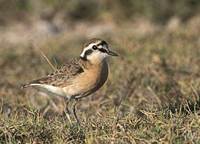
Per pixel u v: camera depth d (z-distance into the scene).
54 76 12.21
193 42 20.28
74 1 28.84
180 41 20.41
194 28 22.56
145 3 27.75
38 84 12.41
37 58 20.12
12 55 20.69
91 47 11.99
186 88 14.66
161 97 14.29
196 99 12.29
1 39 25.77
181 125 10.49
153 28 25.84
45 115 13.54
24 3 29.19
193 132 10.31
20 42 24.52
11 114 12.82
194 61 17.66
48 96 14.99
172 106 11.86
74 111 12.34
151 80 15.96
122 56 18.38
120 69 17.11
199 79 15.55
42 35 25.81
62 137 10.44
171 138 9.91
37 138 10.61
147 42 20.38
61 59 19.61
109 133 10.49
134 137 10.16
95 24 28.03
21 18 28.70
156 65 17.27
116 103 14.39
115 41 21.41
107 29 26.78
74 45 22.08
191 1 27.55
